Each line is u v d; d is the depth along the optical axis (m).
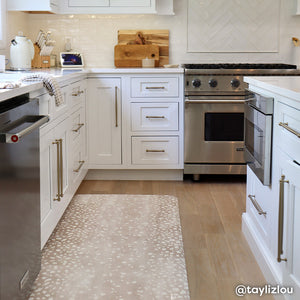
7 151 1.72
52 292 2.21
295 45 4.66
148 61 4.50
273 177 2.25
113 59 4.78
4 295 1.71
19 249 1.89
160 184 4.23
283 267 2.04
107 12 4.36
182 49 4.75
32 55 3.63
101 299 2.15
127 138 4.28
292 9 4.67
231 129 4.20
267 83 2.29
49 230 2.62
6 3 3.94
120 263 2.54
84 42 4.75
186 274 2.42
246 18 4.70
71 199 3.62
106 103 4.25
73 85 3.44
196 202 3.68
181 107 4.22
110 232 3.00
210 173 4.26
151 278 2.37
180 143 4.27
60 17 4.71
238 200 3.73
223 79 4.12
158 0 4.54
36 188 2.16
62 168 2.89
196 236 2.96
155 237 2.92
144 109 4.25
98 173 4.41
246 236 2.89
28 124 1.96
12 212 1.79
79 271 2.44
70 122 3.29
